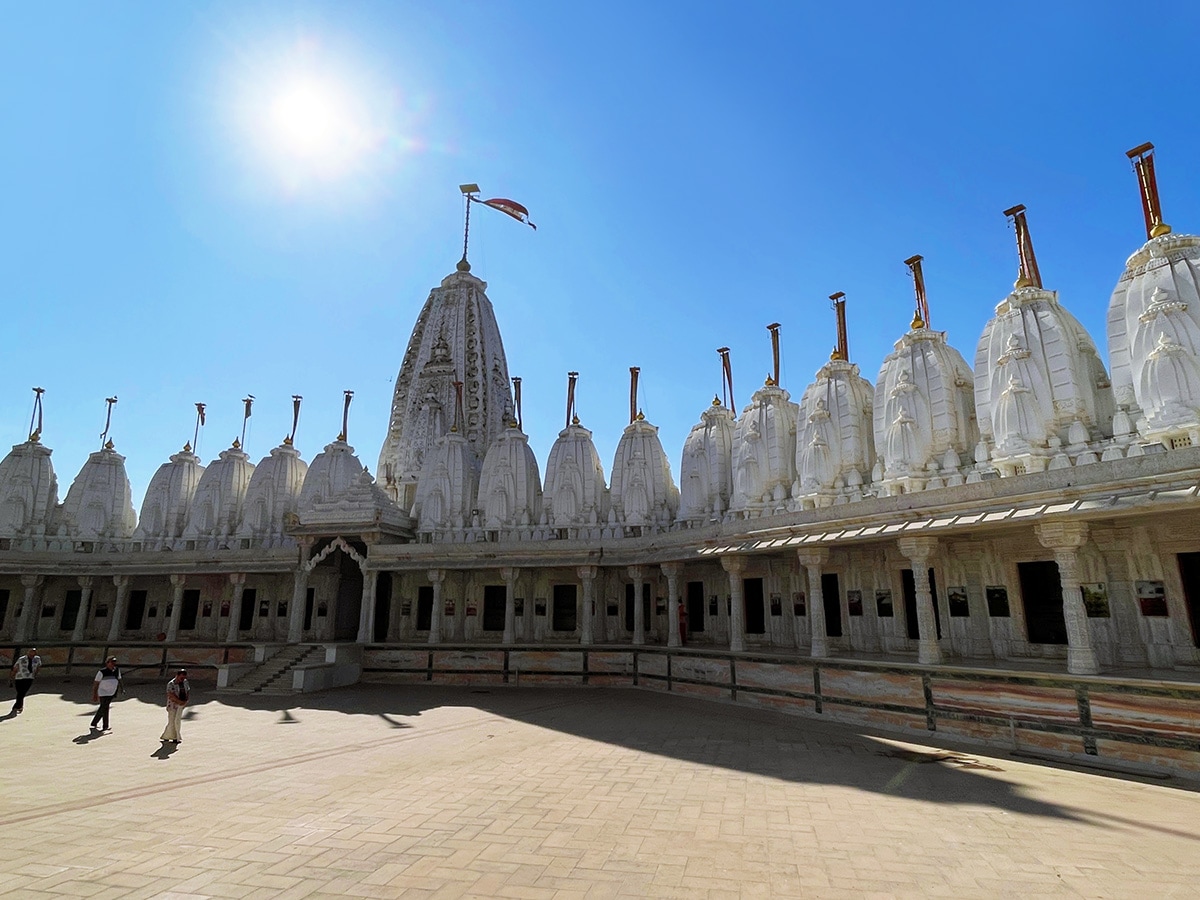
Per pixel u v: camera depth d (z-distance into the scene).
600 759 17.19
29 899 8.70
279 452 52.09
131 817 12.37
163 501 52.94
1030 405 25.31
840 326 34.78
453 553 38.78
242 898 8.69
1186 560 18.80
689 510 38.59
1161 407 21.70
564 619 39.28
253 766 16.77
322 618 44.31
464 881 9.21
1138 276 23.81
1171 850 10.40
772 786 14.34
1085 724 16.98
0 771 16.41
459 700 29.77
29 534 49.09
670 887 9.00
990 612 22.94
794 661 25.02
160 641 41.97
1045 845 10.62
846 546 27.08
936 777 15.13
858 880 9.23
